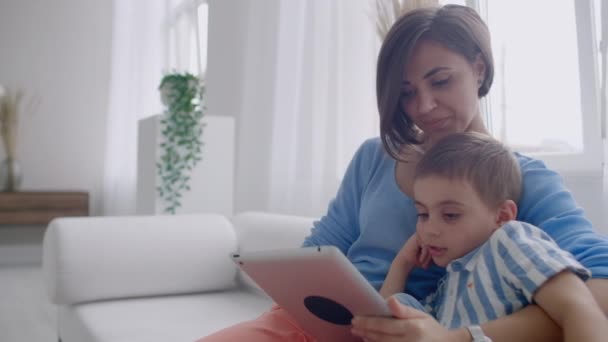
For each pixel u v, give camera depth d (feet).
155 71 18.67
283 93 10.80
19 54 20.08
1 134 18.54
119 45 19.80
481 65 3.62
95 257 6.70
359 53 9.16
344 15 9.35
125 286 6.84
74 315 6.54
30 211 17.66
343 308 2.91
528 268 2.79
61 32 20.56
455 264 3.22
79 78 20.76
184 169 10.85
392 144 3.81
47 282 6.86
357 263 4.05
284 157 10.78
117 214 19.44
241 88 13.10
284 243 6.72
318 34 9.93
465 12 3.55
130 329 5.69
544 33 6.91
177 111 10.77
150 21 18.66
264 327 3.83
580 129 6.47
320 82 9.91
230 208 11.26
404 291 3.75
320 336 3.34
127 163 19.04
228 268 7.41
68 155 20.63
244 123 12.23
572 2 6.55
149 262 6.95
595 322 2.50
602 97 6.13
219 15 14.24
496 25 7.54
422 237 3.34
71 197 18.08
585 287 2.69
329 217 4.47
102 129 20.99
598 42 6.25
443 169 3.19
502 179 3.23
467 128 3.71
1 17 19.89
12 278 15.81
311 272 2.72
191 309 6.50
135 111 18.90
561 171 6.37
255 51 12.00
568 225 3.17
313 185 9.95
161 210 10.77
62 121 20.57
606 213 6.00
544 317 2.77
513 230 3.00
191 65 17.46
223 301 6.93
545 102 6.91
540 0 6.96
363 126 9.11
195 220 7.47
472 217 3.14
